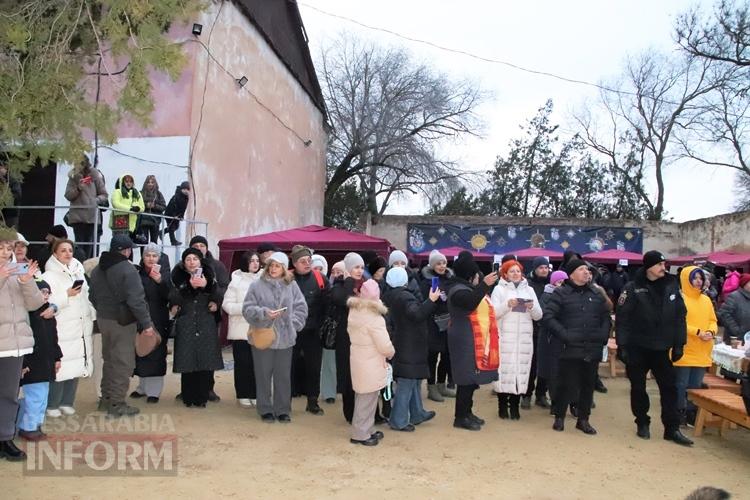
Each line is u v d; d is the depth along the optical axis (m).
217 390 8.12
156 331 6.66
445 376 8.09
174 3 5.41
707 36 23.19
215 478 4.73
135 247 9.94
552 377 7.05
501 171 34.22
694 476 5.29
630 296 6.44
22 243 5.52
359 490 4.61
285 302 6.39
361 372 5.72
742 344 7.59
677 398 6.46
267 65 16.20
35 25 5.29
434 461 5.39
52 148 5.38
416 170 25.30
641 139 32.97
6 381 4.70
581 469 5.35
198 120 12.00
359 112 25.28
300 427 6.35
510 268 7.07
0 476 4.56
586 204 33.44
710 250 21.25
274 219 17.05
